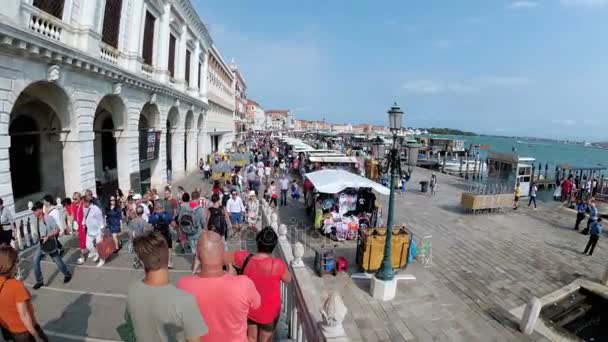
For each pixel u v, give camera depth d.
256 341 3.70
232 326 2.68
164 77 21.00
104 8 13.62
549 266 11.77
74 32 12.30
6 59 8.95
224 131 50.66
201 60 33.47
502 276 10.88
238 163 27.81
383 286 8.98
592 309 9.88
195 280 2.74
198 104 29.95
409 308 8.73
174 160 25.39
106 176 22.53
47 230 6.66
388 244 9.11
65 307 6.02
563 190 24.23
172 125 25.03
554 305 9.50
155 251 2.29
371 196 14.55
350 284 9.84
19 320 3.49
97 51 13.23
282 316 5.55
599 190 27.73
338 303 3.47
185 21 25.25
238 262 3.77
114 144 23.92
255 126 139.38
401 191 24.00
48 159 17.17
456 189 25.98
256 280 3.60
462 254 12.56
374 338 7.50
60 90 11.28
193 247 8.76
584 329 9.41
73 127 12.08
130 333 2.35
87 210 8.12
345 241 13.05
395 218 17.08
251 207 11.66
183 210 8.70
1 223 8.09
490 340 7.70
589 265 11.96
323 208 13.99
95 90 13.17
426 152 51.34
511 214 18.95
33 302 6.16
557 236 15.19
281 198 18.62
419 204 20.53
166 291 2.28
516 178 24.38
